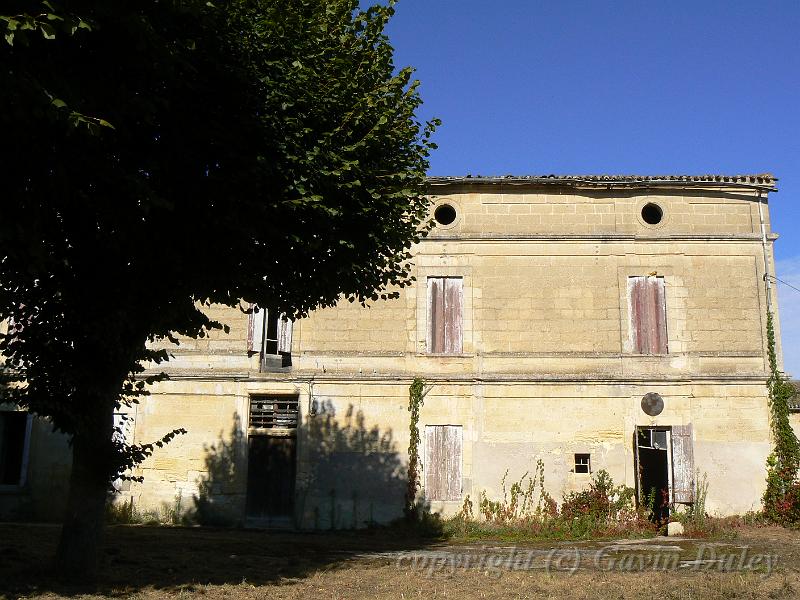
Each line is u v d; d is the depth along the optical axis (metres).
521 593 9.05
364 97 9.84
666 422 17.22
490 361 17.59
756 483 16.89
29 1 6.76
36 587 8.59
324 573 10.39
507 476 17.11
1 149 7.40
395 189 10.19
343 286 10.45
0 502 17.12
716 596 8.86
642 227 18.03
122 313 8.96
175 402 17.67
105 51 7.77
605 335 17.61
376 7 10.06
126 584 9.12
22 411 17.50
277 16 9.11
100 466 9.20
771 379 17.30
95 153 8.05
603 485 16.88
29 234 7.49
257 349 17.70
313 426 17.44
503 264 17.98
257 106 9.06
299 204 8.96
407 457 17.22
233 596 8.73
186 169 8.79
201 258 9.03
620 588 9.34
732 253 17.89
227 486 17.23
